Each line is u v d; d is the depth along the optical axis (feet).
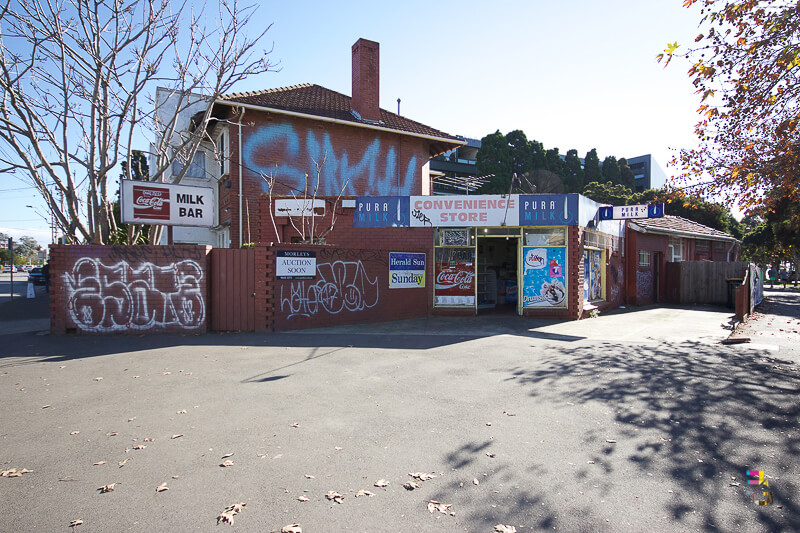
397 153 62.69
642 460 13.37
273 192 54.39
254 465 13.01
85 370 23.73
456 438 14.93
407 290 43.52
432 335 34.53
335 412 17.37
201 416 16.90
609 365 25.02
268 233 46.78
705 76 25.62
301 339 32.60
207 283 35.04
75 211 37.52
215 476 12.36
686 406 18.11
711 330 38.29
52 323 34.12
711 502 11.10
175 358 26.53
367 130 60.64
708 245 85.61
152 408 17.79
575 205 43.96
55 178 36.52
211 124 58.08
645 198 141.18
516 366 24.80
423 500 11.19
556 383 21.40
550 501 11.14
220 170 59.88
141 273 34.32
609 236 54.19
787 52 24.08
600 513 10.62
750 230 141.49
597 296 52.13
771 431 15.57
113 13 36.27
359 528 10.03
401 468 12.85
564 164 167.22
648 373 23.29
